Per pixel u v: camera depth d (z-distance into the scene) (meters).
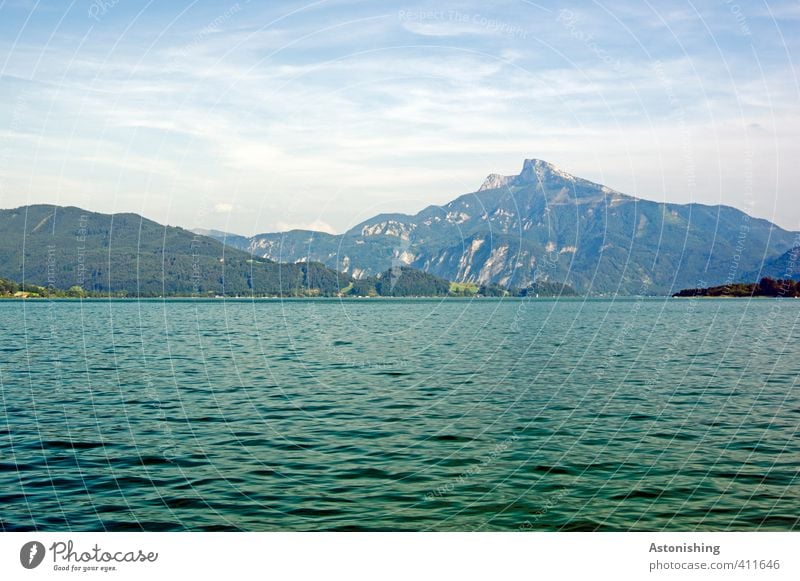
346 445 20.47
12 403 27.41
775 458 19.02
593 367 38.19
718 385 31.73
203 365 39.75
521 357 43.38
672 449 19.94
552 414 24.89
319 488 16.58
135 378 34.44
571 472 17.77
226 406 26.66
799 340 57.09
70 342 55.94
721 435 21.64
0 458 19.14
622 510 15.22
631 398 28.25
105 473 17.78
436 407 26.27
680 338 58.12
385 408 26.11
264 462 18.67
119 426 23.09
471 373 35.97
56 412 25.53
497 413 25.11
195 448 20.12
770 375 35.22
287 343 54.34
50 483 17.00
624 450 19.91
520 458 19.02
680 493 16.22
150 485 16.83
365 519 14.66
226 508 15.31
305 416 24.62
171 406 26.70
